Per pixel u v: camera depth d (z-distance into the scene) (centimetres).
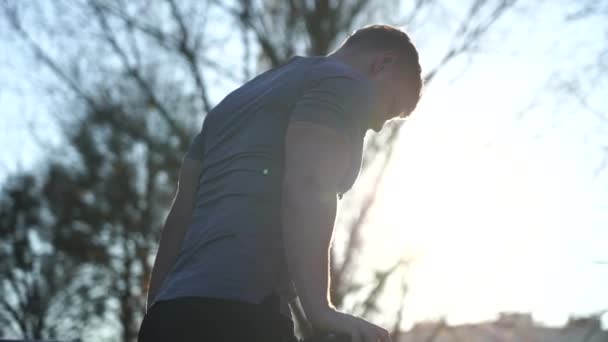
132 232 1455
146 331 189
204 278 185
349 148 191
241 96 212
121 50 1334
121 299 1638
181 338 181
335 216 185
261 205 192
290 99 200
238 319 181
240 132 203
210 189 200
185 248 195
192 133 1323
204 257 189
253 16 1309
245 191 193
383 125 218
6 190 2153
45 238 1820
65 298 2091
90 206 1543
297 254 180
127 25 1319
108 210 1475
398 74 213
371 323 181
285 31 1324
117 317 1800
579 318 1076
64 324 2159
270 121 200
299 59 215
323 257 181
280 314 188
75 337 2095
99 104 1348
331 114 189
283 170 197
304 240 180
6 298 2288
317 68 202
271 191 194
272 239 190
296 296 199
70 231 1636
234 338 181
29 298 2252
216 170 202
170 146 1318
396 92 214
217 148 206
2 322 2289
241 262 186
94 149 1484
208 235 191
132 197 1442
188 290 184
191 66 1307
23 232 2189
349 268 1321
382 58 213
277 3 1328
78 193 1570
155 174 1388
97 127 1412
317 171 185
